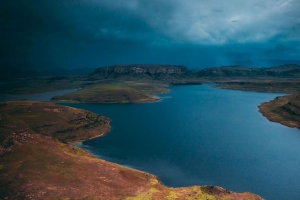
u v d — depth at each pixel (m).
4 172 131.38
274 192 143.50
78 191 121.50
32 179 127.50
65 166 146.88
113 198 120.38
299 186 150.25
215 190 135.38
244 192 137.25
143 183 143.38
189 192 133.75
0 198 111.31
